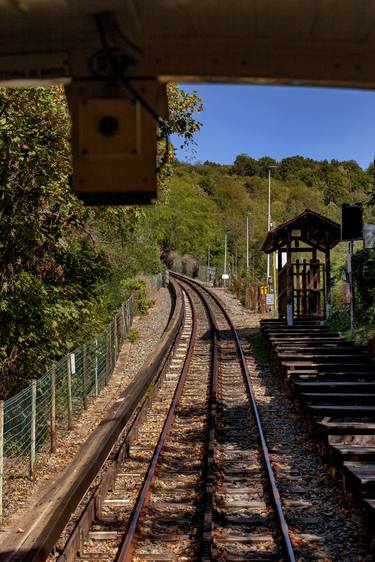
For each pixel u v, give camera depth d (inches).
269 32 135.6
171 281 2316.7
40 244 433.7
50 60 138.6
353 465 297.3
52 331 452.1
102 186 131.6
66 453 398.9
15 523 281.9
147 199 139.9
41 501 306.5
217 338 974.4
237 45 138.9
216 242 3380.9
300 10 127.5
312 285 951.6
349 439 343.6
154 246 1733.5
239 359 775.7
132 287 1321.4
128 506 299.9
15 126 376.5
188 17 130.0
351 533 259.1
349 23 131.9
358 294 844.0
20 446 364.5
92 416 508.1
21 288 409.1
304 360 598.2
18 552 249.1
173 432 444.5
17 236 398.9
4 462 355.9
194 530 265.4
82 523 259.9
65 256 503.8
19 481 343.0
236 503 296.7
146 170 131.3
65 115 418.3
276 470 349.7
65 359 479.2
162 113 142.3
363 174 6136.8
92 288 534.9
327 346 679.1
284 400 543.2
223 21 131.8
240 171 6747.1
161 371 661.9
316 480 329.1
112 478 330.3
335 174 6082.7
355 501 279.4
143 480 338.0
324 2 124.7
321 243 952.3
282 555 239.5
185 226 3223.4
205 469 345.4
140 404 529.7
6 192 387.9
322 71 140.3
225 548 247.8
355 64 140.1
